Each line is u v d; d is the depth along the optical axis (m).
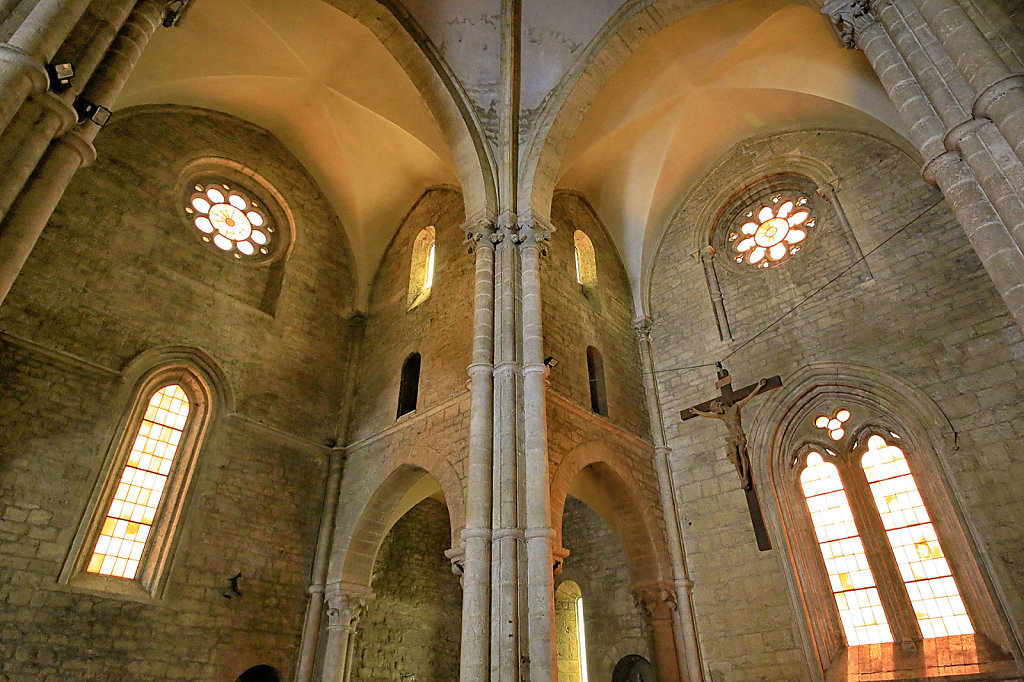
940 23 7.68
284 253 16.92
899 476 12.40
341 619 13.25
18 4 7.20
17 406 10.99
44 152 7.29
